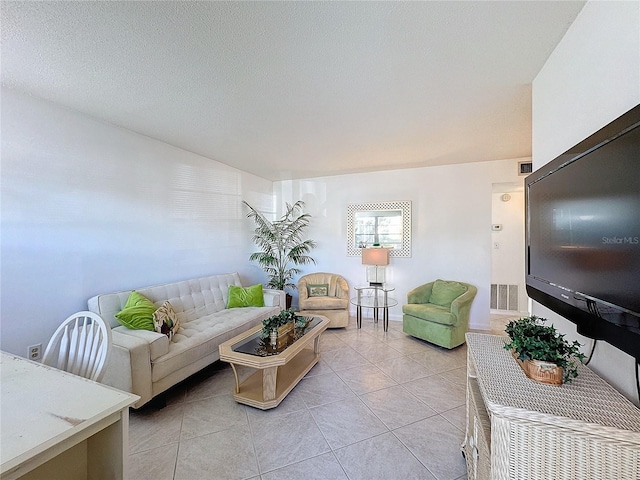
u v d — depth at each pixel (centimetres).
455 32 146
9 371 115
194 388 248
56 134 228
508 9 131
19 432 79
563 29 143
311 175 492
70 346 147
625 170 86
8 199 204
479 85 198
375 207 466
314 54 164
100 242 260
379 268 464
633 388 103
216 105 229
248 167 436
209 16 135
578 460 82
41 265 220
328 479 151
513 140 311
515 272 482
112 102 224
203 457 167
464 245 416
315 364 290
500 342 154
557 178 130
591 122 126
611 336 93
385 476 153
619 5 108
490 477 101
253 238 486
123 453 96
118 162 274
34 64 174
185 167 351
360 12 132
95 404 94
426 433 187
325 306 414
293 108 234
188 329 280
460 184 417
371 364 293
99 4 127
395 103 225
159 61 171
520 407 95
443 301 381
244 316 324
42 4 126
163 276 322
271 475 154
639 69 98
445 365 291
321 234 504
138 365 200
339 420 201
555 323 156
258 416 206
